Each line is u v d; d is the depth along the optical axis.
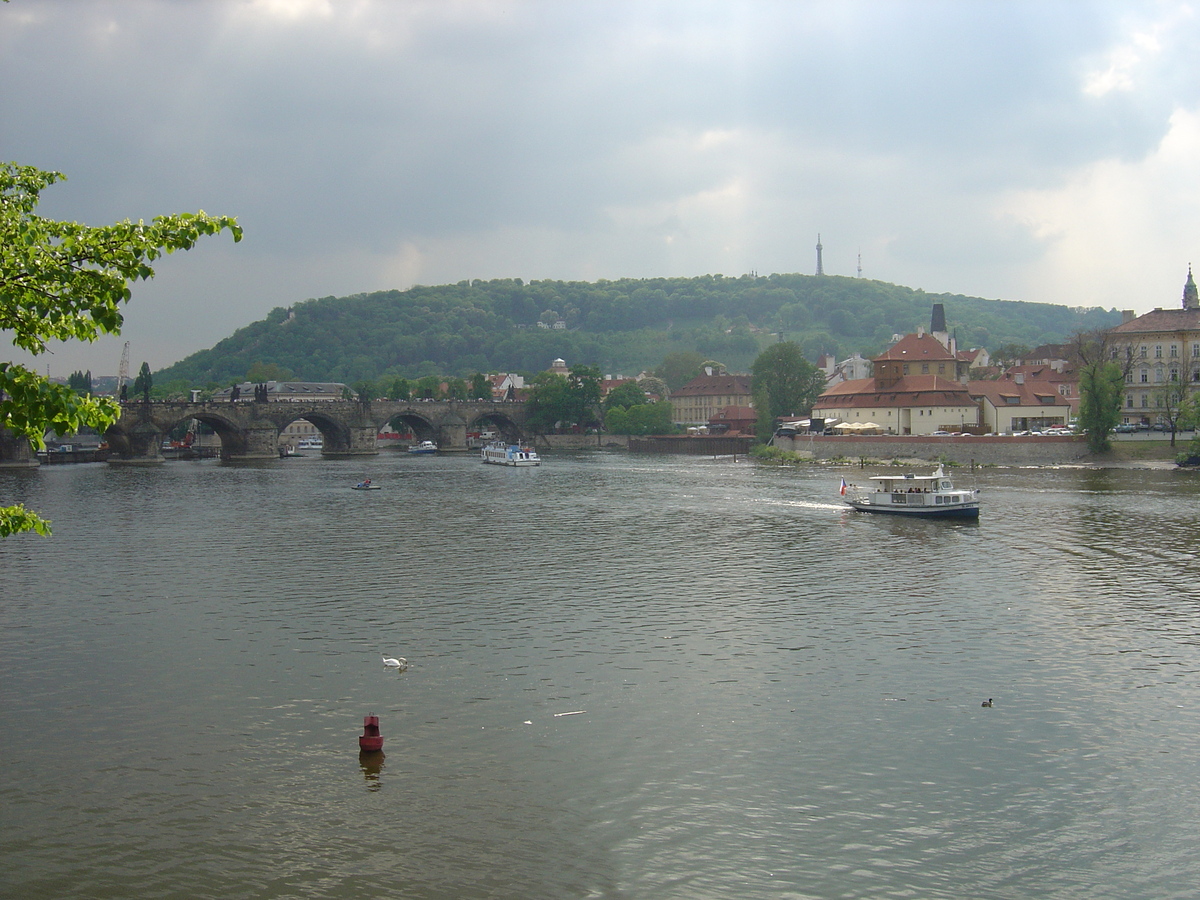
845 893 31.28
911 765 40.16
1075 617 63.59
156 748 42.19
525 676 51.25
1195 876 32.22
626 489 155.25
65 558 87.00
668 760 40.56
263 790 38.19
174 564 83.81
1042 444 186.25
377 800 37.34
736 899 30.97
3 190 29.11
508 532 103.62
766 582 75.62
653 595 70.88
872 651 55.78
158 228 25.64
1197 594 70.06
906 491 115.81
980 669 52.38
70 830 35.31
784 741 42.47
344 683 50.25
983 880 32.00
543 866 32.75
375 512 123.25
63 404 24.16
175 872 32.59
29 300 24.64
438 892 31.36
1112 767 39.94
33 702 47.91
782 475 181.75
